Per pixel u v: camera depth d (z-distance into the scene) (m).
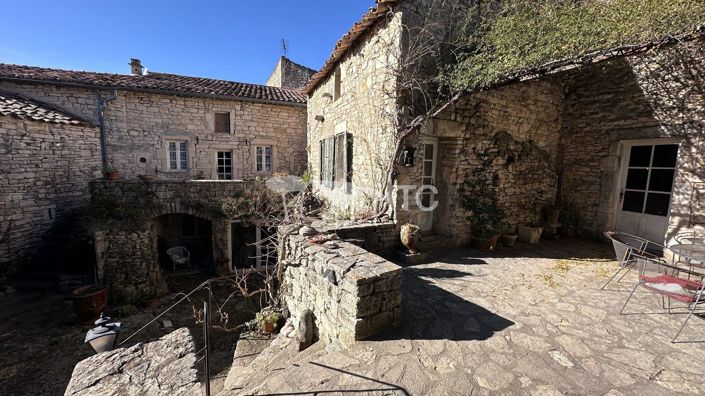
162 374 2.21
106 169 8.49
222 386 3.83
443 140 5.58
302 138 10.98
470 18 4.90
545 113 6.51
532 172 6.44
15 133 6.70
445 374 2.19
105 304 5.88
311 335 3.60
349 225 4.82
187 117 9.38
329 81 7.79
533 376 2.17
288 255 4.83
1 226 6.54
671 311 3.18
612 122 5.97
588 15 3.53
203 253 9.24
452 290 3.73
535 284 3.93
